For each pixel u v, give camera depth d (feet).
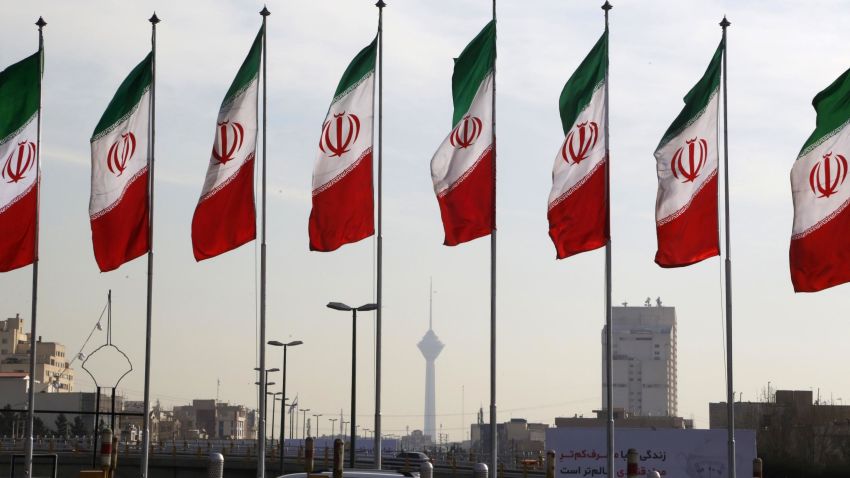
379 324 160.76
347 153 152.56
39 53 158.51
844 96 146.82
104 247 153.48
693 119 147.74
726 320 151.84
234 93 153.07
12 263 156.04
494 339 153.48
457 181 150.82
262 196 158.71
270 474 384.88
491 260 152.05
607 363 150.92
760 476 135.54
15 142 157.07
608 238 148.56
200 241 151.23
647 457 185.37
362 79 153.58
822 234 146.10
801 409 434.71
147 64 155.94
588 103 149.69
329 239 151.43
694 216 146.61
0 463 350.02
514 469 374.84
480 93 151.53
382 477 103.50
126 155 154.71
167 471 385.70
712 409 529.45
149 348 156.66
